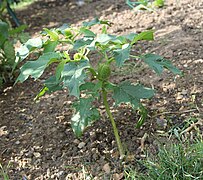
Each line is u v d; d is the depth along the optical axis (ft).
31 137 8.37
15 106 9.37
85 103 7.25
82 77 6.26
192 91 8.70
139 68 9.73
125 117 8.32
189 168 6.87
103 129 8.13
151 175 6.93
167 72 9.40
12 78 10.32
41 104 9.26
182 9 12.09
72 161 7.67
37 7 15.30
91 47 6.70
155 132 7.88
